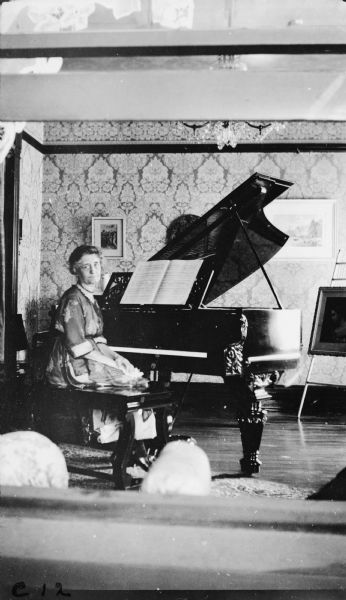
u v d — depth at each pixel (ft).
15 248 16.94
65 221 21.62
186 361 11.84
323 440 14.93
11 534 4.21
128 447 9.56
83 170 21.57
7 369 14.89
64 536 4.23
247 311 12.07
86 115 5.46
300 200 20.89
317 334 18.99
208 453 13.28
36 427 11.85
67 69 4.79
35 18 4.68
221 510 4.34
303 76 4.85
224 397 20.31
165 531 4.20
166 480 4.60
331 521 4.20
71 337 11.43
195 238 13.26
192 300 12.12
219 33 4.64
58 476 4.92
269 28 4.57
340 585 3.97
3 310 14.89
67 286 21.58
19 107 5.36
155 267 12.99
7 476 4.70
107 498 4.36
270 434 15.70
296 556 4.11
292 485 10.52
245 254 15.24
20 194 18.95
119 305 13.17
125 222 21.43
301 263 20.95
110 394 9.92
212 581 4.09
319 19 4.82
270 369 12.68
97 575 4.05
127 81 4.94
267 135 21.03
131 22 4.77
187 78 4.85
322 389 20.56
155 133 21.35
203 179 21.31
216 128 21.03
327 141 20.85
